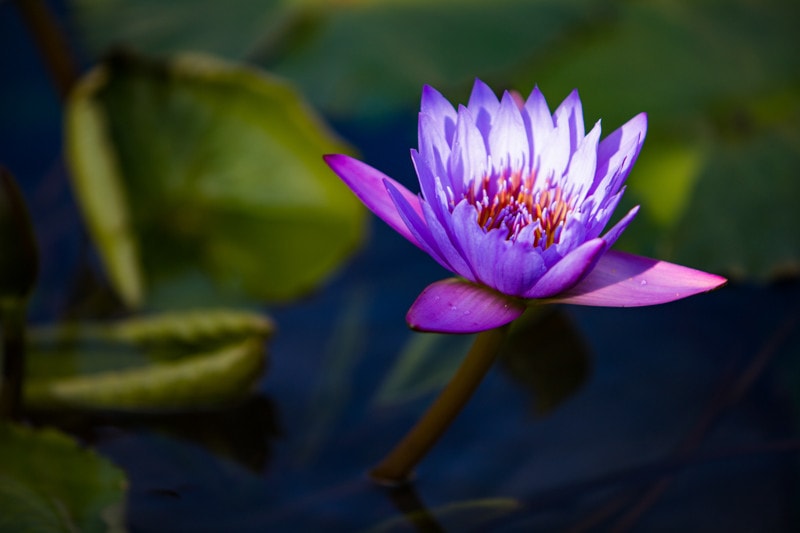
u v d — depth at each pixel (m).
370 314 1.44
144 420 1.37
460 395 1.31
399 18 1.51
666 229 1.45
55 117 1.54
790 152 1.47
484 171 1.29
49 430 1.34
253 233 1.45
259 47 1.49
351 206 1.45
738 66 1.51
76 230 1.48
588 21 1.52
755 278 1.43
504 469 1.36
